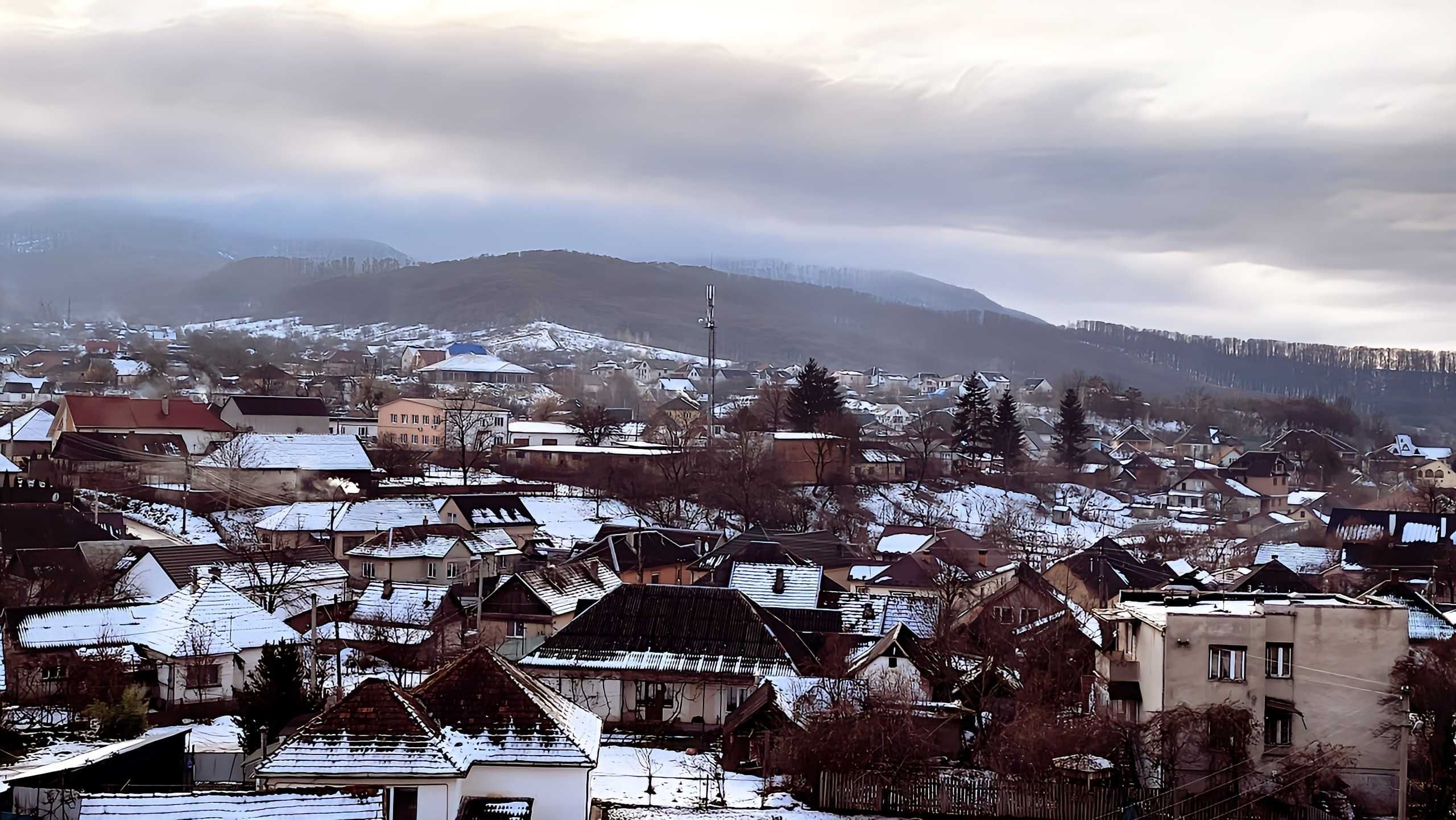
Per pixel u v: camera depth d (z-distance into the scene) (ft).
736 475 520.42
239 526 405.59
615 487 504.84
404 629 274.36
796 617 277.44
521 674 152.35
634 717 230.48
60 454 467.52
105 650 223.30
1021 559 394.11
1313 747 188.14
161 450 493.77
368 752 131.03
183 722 220.43
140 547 329.72
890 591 353.31
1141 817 174.40
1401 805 173.17
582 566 313.53
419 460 547.08
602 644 236.63
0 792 128.67
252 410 582.35
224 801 117.19
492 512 415.85
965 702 216.13
